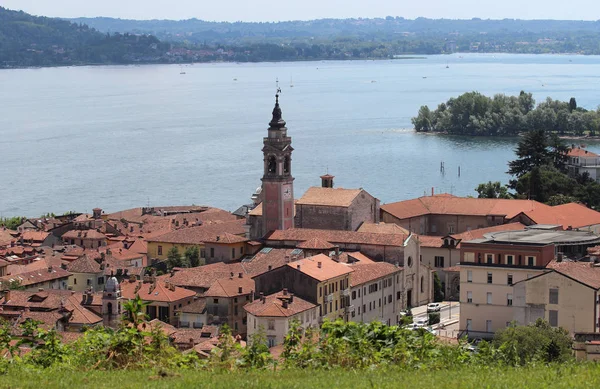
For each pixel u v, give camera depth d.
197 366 123.00
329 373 115.75
